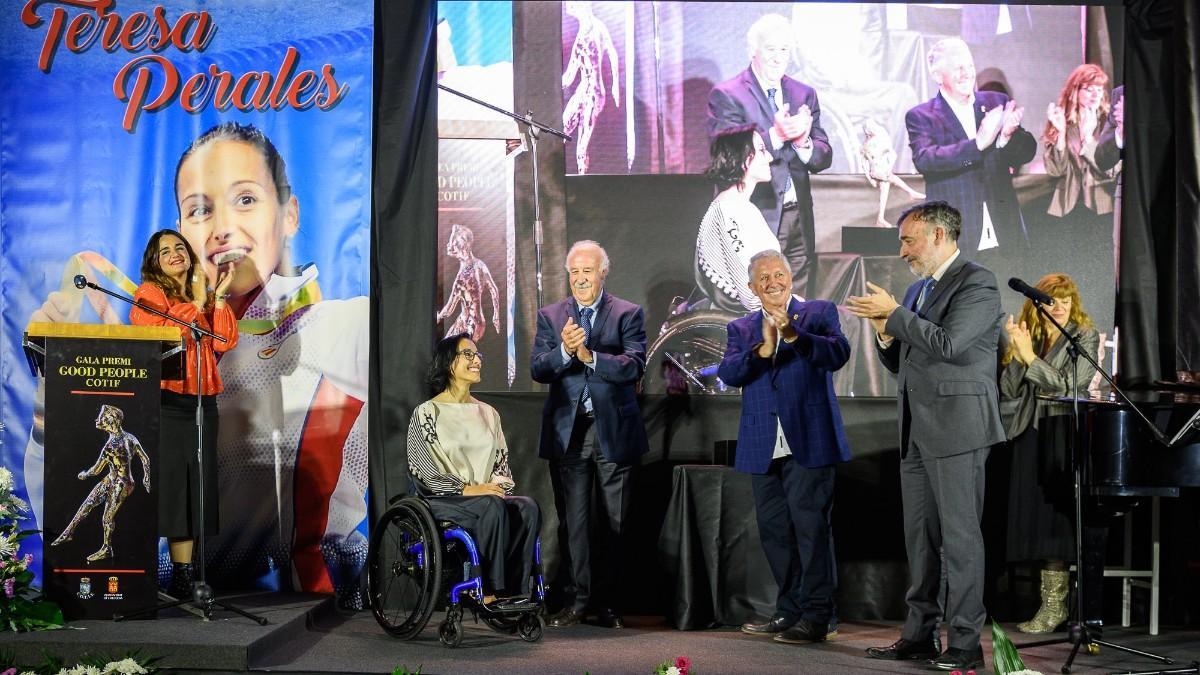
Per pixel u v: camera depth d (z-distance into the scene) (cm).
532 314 591
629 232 594
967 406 410
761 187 594
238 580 537
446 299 590
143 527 448
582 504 493
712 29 596
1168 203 575
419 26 555
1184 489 520
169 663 393
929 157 595
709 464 542
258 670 393
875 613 531
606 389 490
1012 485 506
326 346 543
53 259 540
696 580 498
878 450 536
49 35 546
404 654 426
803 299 593
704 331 591
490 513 452
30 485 533
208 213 543
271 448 538
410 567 453
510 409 544
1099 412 424
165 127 546
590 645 450
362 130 547
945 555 414
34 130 543
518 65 595
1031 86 595
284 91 548
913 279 592
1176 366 558
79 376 450
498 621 474
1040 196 593
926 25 596
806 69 595
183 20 548
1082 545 455
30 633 412
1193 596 527
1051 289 536
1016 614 530
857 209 595
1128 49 582
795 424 462
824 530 467
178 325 491
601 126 595
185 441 481
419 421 479
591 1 595
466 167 593
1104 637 494
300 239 545
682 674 362
